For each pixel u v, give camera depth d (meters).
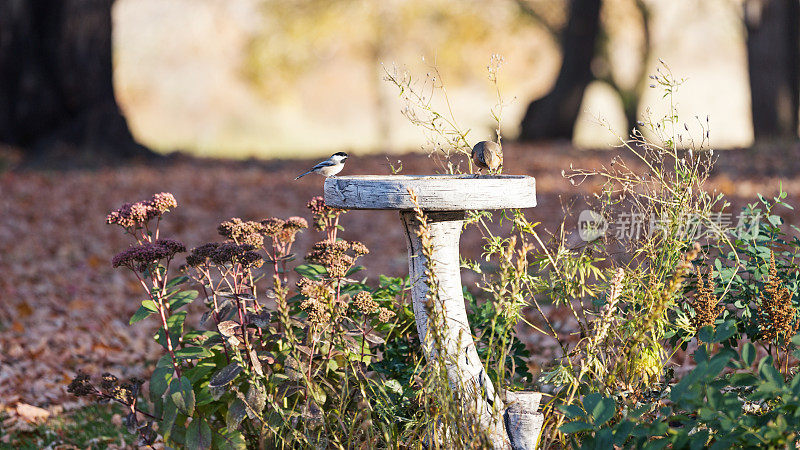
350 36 53.72
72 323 9.77
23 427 6.43
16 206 17.77
